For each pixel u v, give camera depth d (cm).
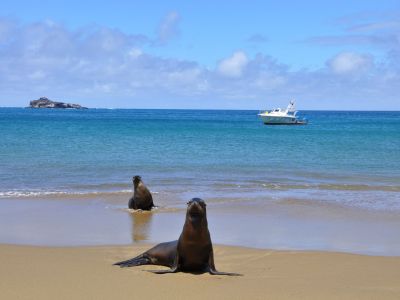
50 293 690
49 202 1641
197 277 795
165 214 1469
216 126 8512
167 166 2738
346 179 2361
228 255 971
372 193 1928
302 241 1126
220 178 2322
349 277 807
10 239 1100
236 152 3641
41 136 4972
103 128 7069
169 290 715
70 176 2286
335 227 1295
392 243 1115
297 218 1418
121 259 916
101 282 750
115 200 1698
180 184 2120
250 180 2270
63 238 1123
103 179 2214
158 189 1978
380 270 858
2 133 5441
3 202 1628
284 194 1878
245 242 1109
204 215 820
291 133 6581
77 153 3297
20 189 1908
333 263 908
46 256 919
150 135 5562
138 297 679
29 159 2894
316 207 1603
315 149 3994
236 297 686
